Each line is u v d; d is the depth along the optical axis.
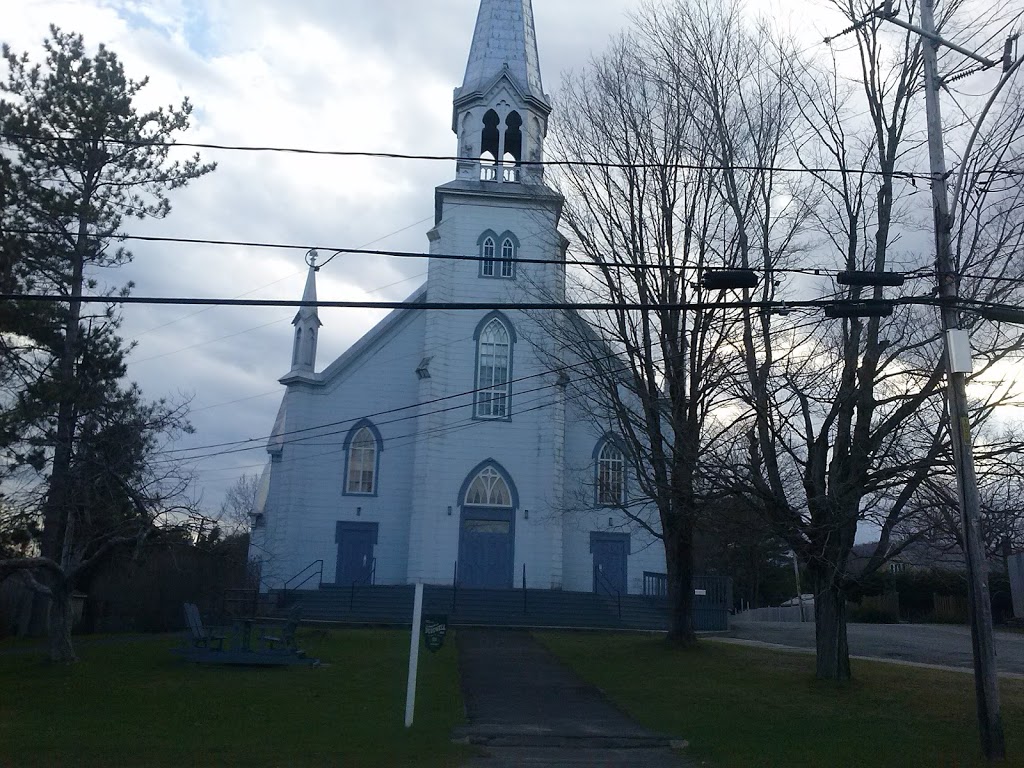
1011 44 14.54
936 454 16.36
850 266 18.70
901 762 13.43
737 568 61.09
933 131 15.23
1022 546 19.78
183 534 24.77
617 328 24.70
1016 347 16.02
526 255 40.59
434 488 38.31
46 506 24.08
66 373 25.19
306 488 39.53
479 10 44.69
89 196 26.22
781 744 14.64
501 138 41.91
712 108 22.69
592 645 27.20
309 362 40.81
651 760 13.75
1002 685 20.80
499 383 37.44
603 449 39.97
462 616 33.66
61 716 16.22
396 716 16.41
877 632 37.09
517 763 13.34
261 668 21.80
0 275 24.62
